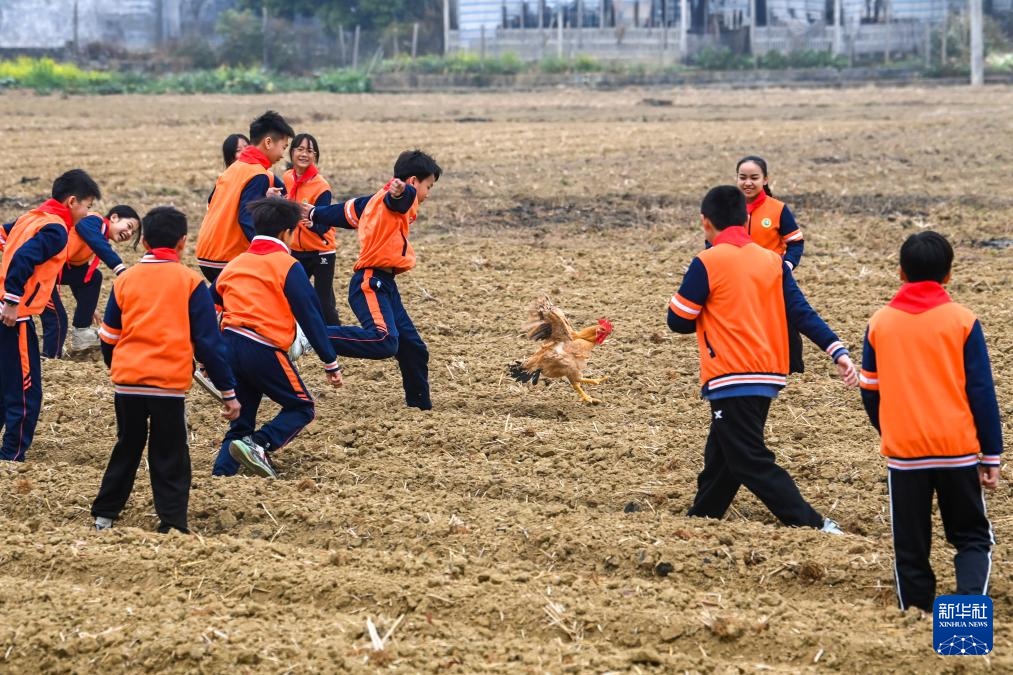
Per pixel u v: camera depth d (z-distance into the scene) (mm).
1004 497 10688
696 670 7594
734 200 9773
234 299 11070
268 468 11086
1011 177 28859
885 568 9062
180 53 83875
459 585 8703
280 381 11094
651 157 34438
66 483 10984
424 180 12656
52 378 14586
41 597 8570
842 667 7715
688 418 13172
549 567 9320
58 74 67938
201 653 7680
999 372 14469
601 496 10891
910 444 8195
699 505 10148
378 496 10742
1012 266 19672
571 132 41844
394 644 7801
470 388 14391
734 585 9008
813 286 18688
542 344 13109
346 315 17859
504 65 75500
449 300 18500
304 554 9258
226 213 13719
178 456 9852
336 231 23797
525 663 7605
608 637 8102
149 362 9594
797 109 52500
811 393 13828
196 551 9258
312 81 72250
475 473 11430
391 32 88312
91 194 11891
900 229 23000
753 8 84000
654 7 84875
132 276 9719
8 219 24750
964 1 87062
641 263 20672
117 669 7691
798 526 9664
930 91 62500
